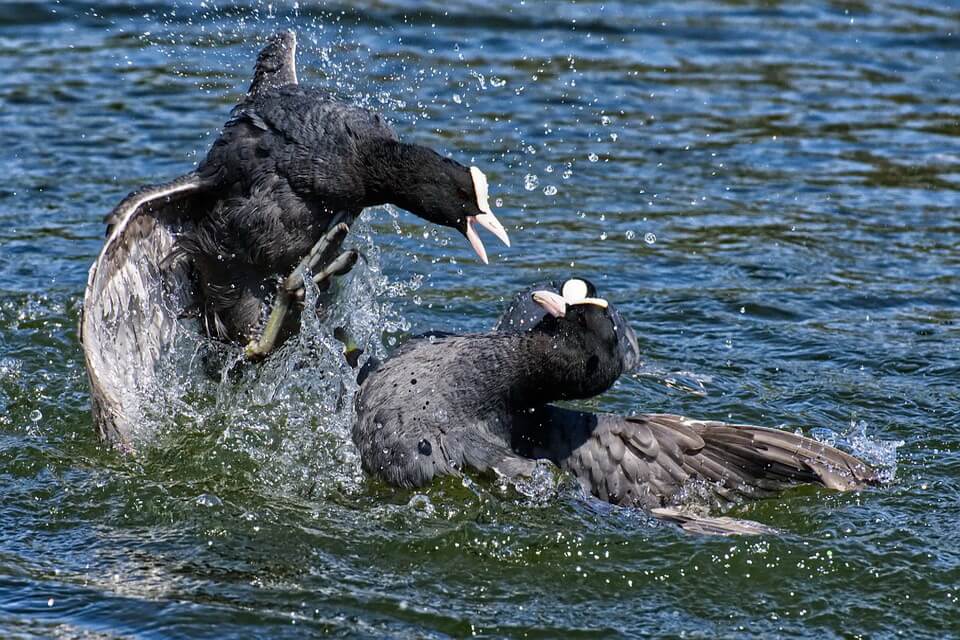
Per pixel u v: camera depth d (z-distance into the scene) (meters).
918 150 19.80
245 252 11.22
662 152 19.42
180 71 21.36
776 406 12.16
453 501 10.01
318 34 22.77
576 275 15.38
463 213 11.15
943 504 10.32
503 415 10.29
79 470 10.59
